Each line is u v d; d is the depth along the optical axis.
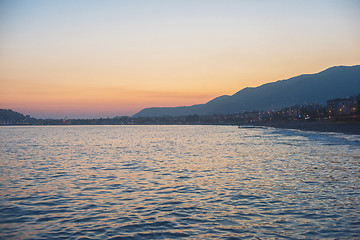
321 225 16.39
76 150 73.19
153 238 15.26
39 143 102.19
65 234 15.97
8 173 37.31
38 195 24.83
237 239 14.88
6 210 20.39
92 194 25.06
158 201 22.44
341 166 37.50
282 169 36.94
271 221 17.30
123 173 36.44
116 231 16.31
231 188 26.45
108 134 189.25
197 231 16.08
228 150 67.56
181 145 87.06
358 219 17.22
